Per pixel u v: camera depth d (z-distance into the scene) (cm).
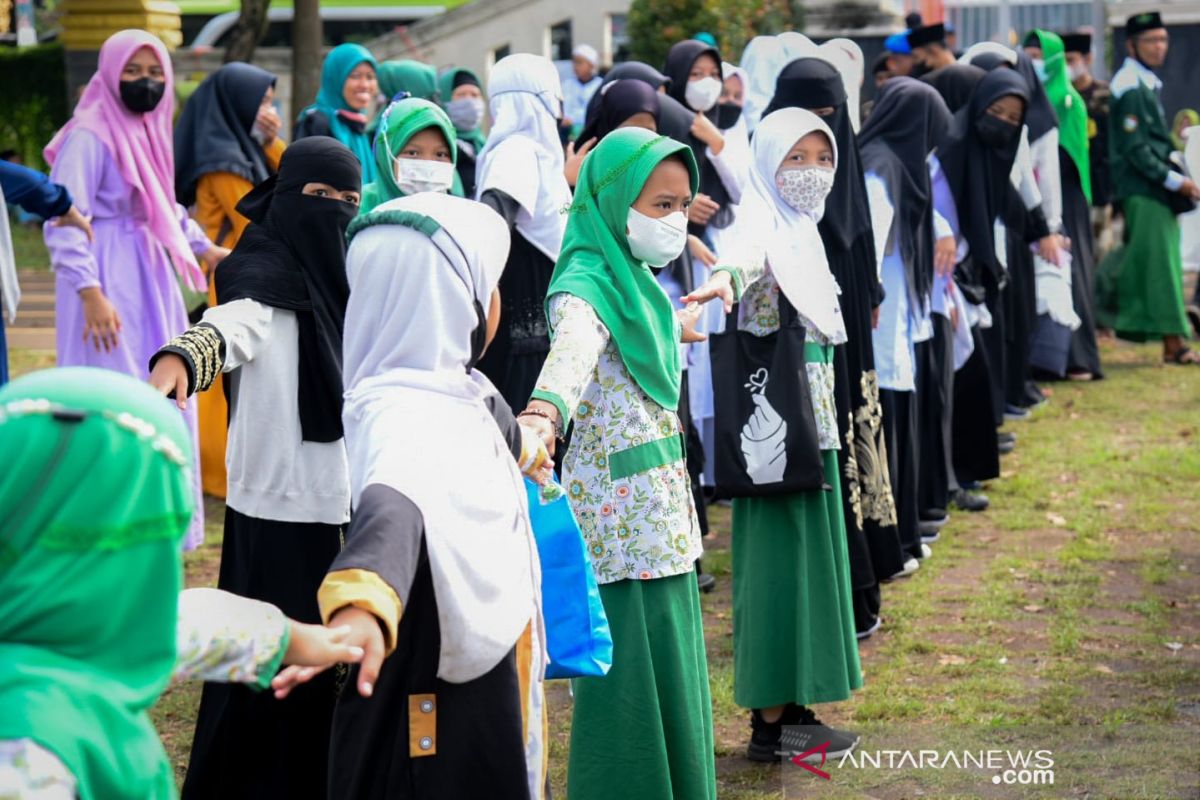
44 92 2214
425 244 287
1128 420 1019
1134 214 1194
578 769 391
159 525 192
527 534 284
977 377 809
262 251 409
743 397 480
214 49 2027
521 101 654
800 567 479
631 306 391
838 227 561
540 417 349
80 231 641
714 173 741
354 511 257
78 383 190
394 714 271
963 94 831
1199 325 1275
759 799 459
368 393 279
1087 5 2014
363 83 820
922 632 614
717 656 592
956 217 794
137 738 191
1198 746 487
